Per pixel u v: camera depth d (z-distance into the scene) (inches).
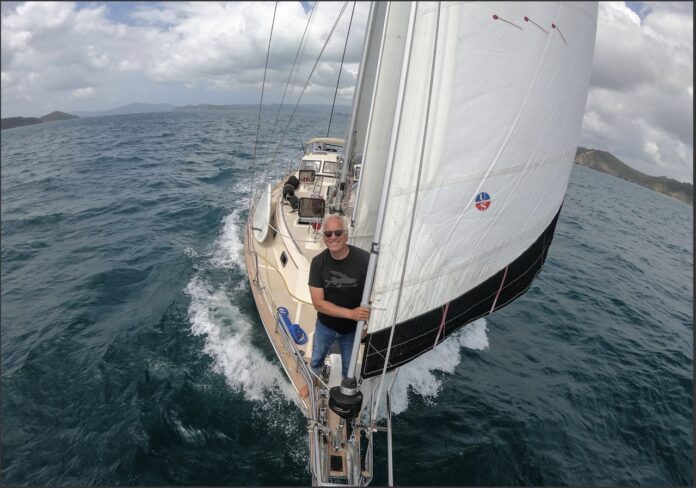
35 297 341.1
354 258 125.0
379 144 173.3
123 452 193.6
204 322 290.2
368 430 141.2
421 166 103.7
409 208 113.1
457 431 220.1
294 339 196.5
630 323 374.9
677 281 527.2
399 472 195.3
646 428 239.8
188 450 196.1
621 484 201.3
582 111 133.2
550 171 131.7
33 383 239.5
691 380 289.6
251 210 352.2
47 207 596.1
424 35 99.6
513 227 133.0
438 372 265.0
